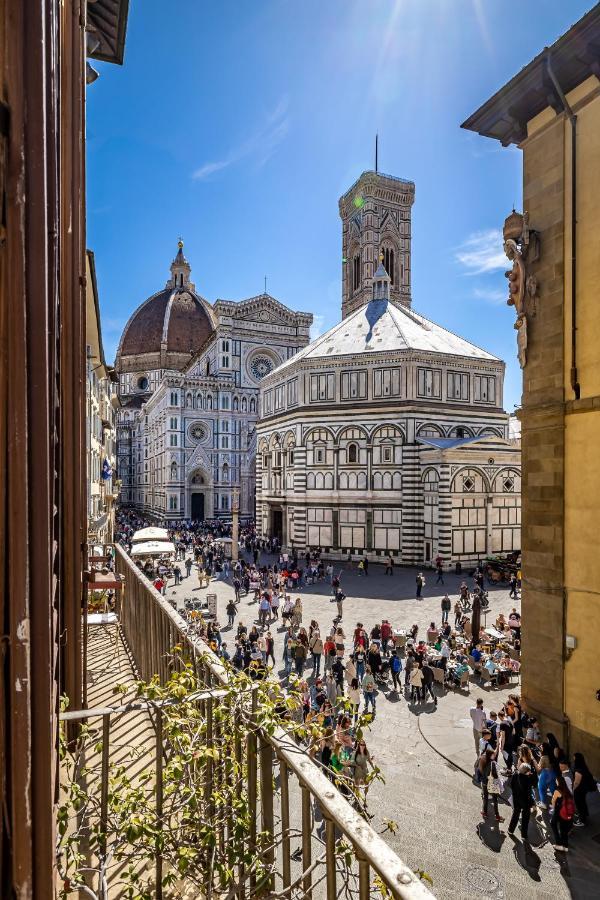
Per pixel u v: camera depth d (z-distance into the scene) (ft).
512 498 159.22
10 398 10.25
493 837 39.32
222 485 296.10
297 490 177.88
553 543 49.55
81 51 29.89
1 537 10.19
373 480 165.89
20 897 10.24
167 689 16.16
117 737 26.71
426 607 108.27
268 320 314.14
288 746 14.42
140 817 13.83
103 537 118.21
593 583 46.09
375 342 179.11
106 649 43.75
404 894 9.04
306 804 13.07
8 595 10.19
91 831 17.52
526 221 54.08
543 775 42.45
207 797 15.69
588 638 46.37
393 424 162.81
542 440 51.21
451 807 43.09
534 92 50.03
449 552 149.28
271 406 208.23
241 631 76.54
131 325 465.06
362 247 281.74
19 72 10.25
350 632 90.84
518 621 87.45
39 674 10.76
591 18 42.06
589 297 47.24
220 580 136.77
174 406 287.07
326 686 59.72
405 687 67.72
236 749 15.80
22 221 10.36
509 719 50.47
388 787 45.93
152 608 32.63
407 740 54.44
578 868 36.01
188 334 442.91
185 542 199.00
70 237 25.00
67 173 25.13
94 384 109.09
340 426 171.12
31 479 10.70
